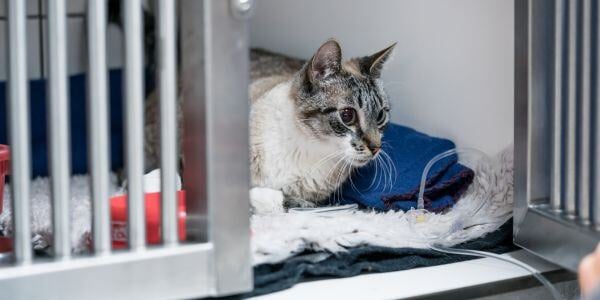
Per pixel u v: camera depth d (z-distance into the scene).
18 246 0.83
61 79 0.82
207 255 0.88
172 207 0.88
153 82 1.62
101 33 0.83
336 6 1.63
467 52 1.36
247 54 0.85
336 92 1.30
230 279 0.89
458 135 1.41
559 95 1.06
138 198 0.86
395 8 1.51
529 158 1.09
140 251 0.85
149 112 1.49
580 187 1.02
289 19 1.74
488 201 1.26
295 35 1.73
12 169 0.83
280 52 1.78
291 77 1.44
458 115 1.40
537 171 1.10
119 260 0.84
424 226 1.18
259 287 0.94
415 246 1.10
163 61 0.86
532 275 1.04
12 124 0.82
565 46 1.04
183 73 0.91
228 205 0.88
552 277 1.06
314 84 1.30
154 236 0.97
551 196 1.08
